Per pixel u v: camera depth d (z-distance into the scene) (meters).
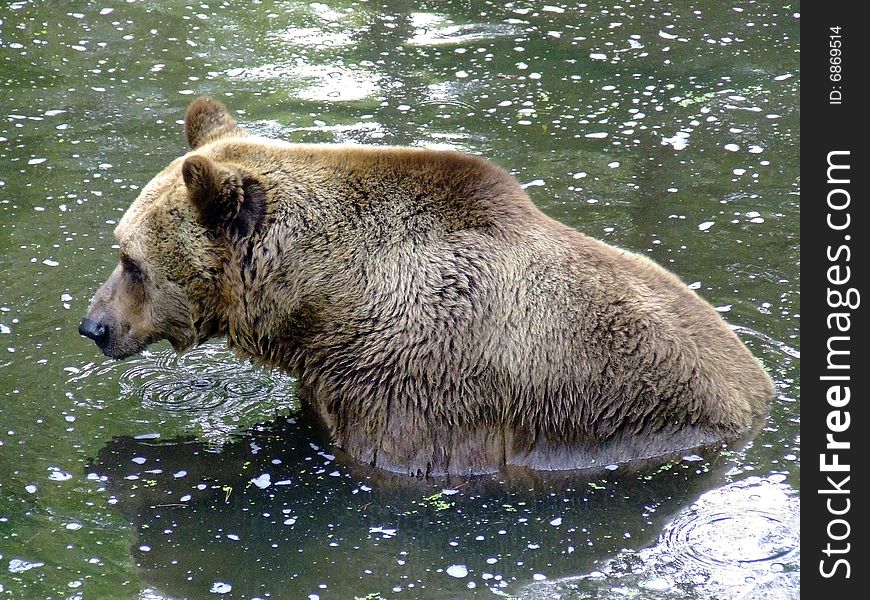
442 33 20.12
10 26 19.88
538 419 10.48
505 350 10.32
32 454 10.66
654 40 19.84
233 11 20.75
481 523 9.97
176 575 9.25
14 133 16.72
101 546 9.55
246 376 12.09
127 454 10.77
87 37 19.66
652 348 10.52
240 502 10.23
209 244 10.64
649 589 9.00
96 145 16.45
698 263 13.66
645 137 16.81
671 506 10.01
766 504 9.91
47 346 12.20
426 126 17.00
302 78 18.45
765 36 19.91
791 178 15.60
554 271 10.50
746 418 10.88
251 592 9.05
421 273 10.38
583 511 10.05
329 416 10.91
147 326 11.11
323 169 10.73
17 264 13.61
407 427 10.45
